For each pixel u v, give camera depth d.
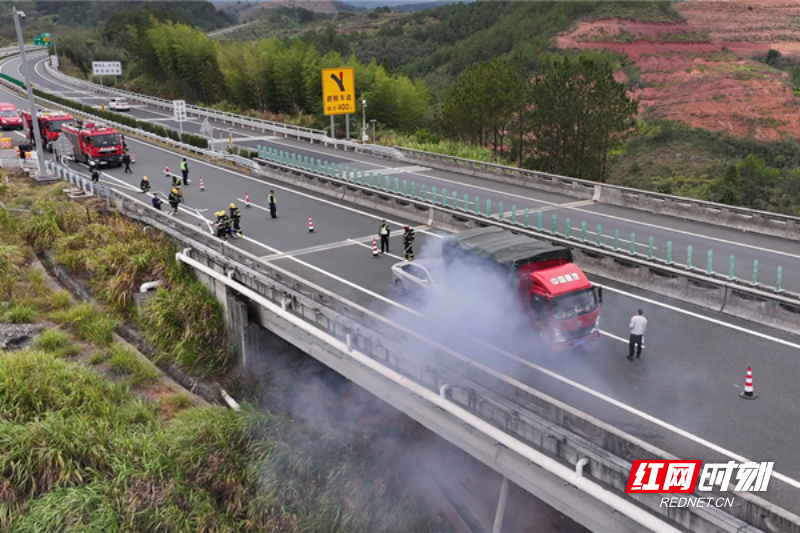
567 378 15.98
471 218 28.83
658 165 88.12
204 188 39.47
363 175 40.97
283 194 38.19
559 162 56.16
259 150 50.31
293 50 79.69
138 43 103.12
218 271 23.59
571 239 26.86
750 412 14.13
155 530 15.79
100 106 82.25
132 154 50.03
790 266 23.83
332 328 18.34
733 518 10.14
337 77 56.41
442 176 43.69
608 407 14.53
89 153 44.91
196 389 22.22
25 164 41.06
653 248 25.05
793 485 11.55
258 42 88.50
